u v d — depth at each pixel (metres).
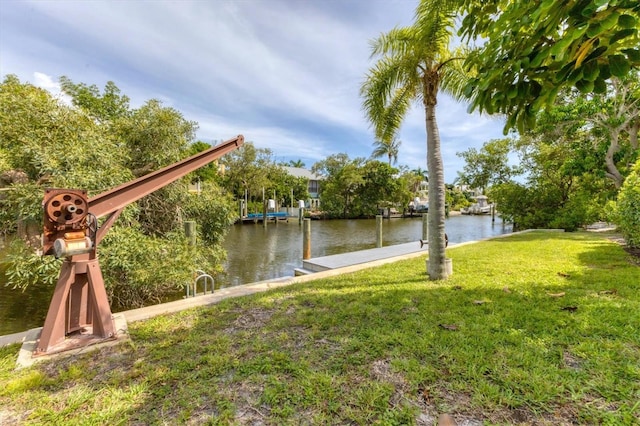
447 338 2.22
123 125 7.01
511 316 2.58
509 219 14.43
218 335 2.50
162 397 1.69
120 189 2.66
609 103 8.75
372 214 28.66
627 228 5.34
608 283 3.46
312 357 2.06
